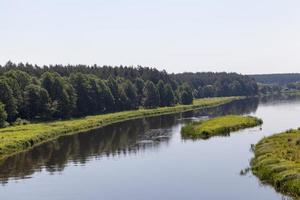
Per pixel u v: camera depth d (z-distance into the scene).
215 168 53.88
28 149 73.19
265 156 53.19
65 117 124.69
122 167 57.03
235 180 47.31
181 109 161.12
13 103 109.12
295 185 39.56
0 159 64.25
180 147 70.56
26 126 101.06
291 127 92.88
